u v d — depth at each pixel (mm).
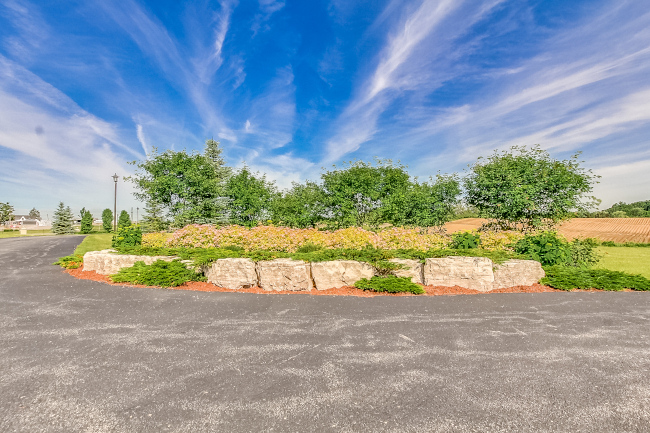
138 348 3857
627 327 4668
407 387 2949
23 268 10094
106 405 2648
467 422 2422
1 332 4406
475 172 14836
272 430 2318
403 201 15258
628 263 12469
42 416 2494
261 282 7176
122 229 12469
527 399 2750
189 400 2721
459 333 4414
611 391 2893
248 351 3777
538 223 12430
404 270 7508
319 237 11016
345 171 16547
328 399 2740
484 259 7230
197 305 5848
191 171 18109
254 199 17328
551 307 5750
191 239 11203
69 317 5098
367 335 4328
